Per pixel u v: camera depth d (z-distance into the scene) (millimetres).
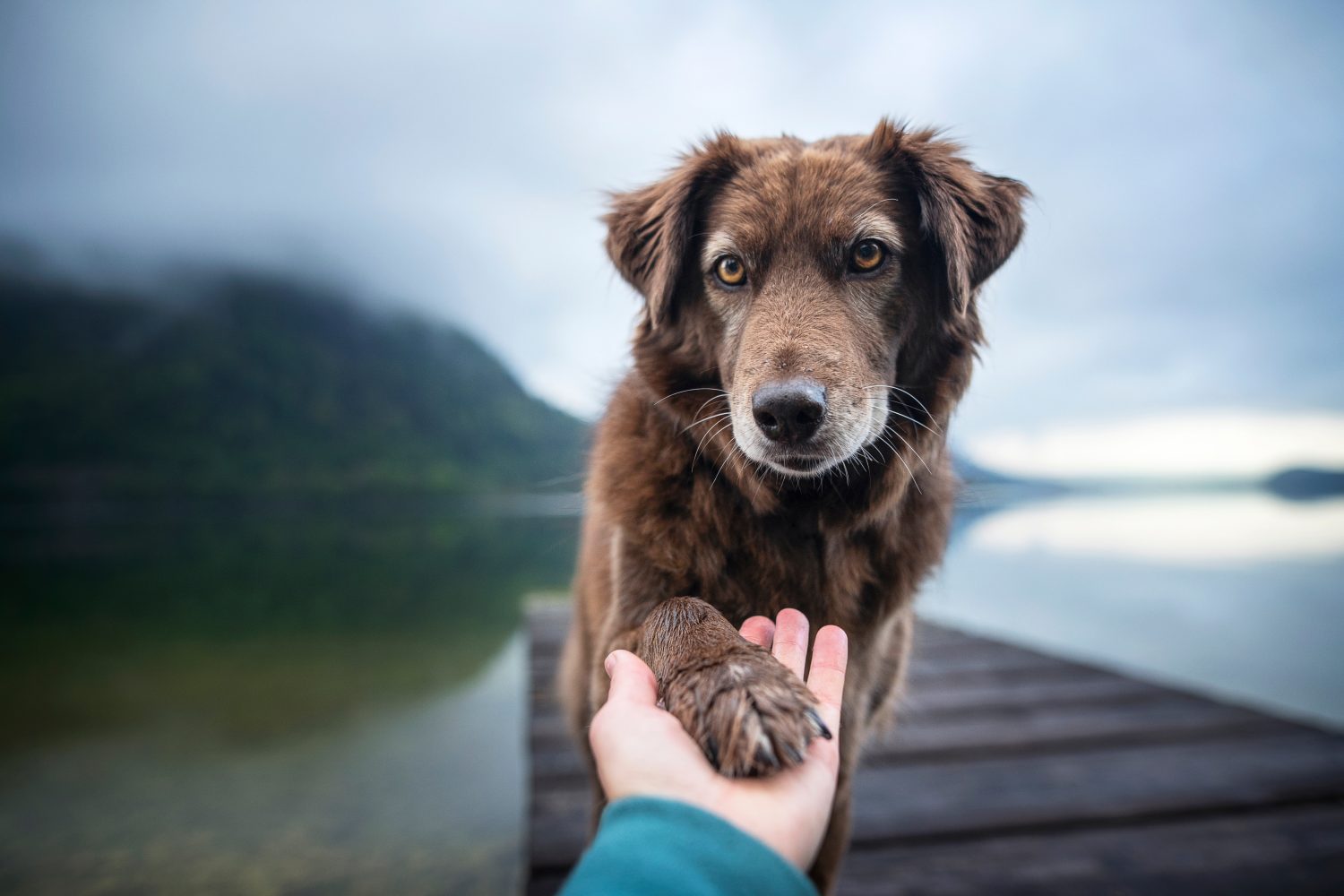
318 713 1538
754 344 432
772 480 450
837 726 293
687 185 506
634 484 462
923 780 736
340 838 1000
